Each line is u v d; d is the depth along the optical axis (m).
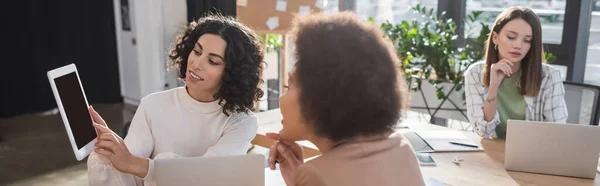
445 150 1.95
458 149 1.96
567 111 2.52
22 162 3.69
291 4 4.12
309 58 0.87
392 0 4.14
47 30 5.36
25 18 5.20
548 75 2.29
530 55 2.21
